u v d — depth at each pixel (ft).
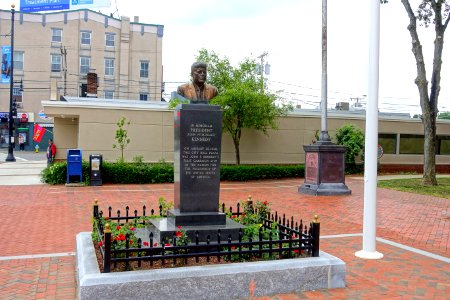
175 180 23.79
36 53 150.41
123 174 60.29
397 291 18.52
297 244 20.26
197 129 22.57
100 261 18.19
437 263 23.08
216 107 22.82
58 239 27.43
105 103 70.95
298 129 79.66
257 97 66.33
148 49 157.38
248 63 72.84
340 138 80.89
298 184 63.57
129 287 15.87
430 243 28.04
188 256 17.47
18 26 148.97
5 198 44.88
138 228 23.63
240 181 67.46
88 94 95.25
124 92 155.33
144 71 157.69
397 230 31.96
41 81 151.43
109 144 70.13
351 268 21.77
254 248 19.57
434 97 63.77
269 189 57.00
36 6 93.09
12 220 33.45
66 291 18.21
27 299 17.29
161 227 21.50
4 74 124.47
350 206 43.19
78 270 17.39
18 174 71.41
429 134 62.90
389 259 23.63
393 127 87.10
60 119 77.10
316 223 18.99
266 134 75.82
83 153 69.05
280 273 17.76
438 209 41.75
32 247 25.44
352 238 28.66
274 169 70.59
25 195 47.32
